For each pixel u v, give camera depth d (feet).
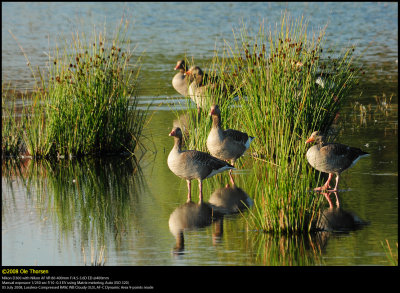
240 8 158.71
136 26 138.00
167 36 124.47
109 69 61.67
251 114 58.95
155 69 96.22
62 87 60.75
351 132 64.80
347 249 37.45
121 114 62.08
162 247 39.09
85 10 162.20
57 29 134.41
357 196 46.70
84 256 37.37
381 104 75.41
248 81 58.80
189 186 49.21
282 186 40.45
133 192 51.08
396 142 60.70
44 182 54.65
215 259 36.99
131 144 63.72
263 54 57.21
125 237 41.19
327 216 42.91
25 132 63.46
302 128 54.44
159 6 166.61
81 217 45.65
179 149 47.73
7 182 54.85
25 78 89.86
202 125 59.52
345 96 63.77
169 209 46.50
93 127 61.26
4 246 40.22
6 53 109.91
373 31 125.18
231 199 48.24
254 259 36.73
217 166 48.62
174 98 80.79
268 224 40.98
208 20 142.41
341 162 47.14
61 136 61.41
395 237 38.99
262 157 57.77
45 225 44.16
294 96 57.77
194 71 79.05
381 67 93.35
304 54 59.93
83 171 57.26
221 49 106.52
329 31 124.16
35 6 171.63
